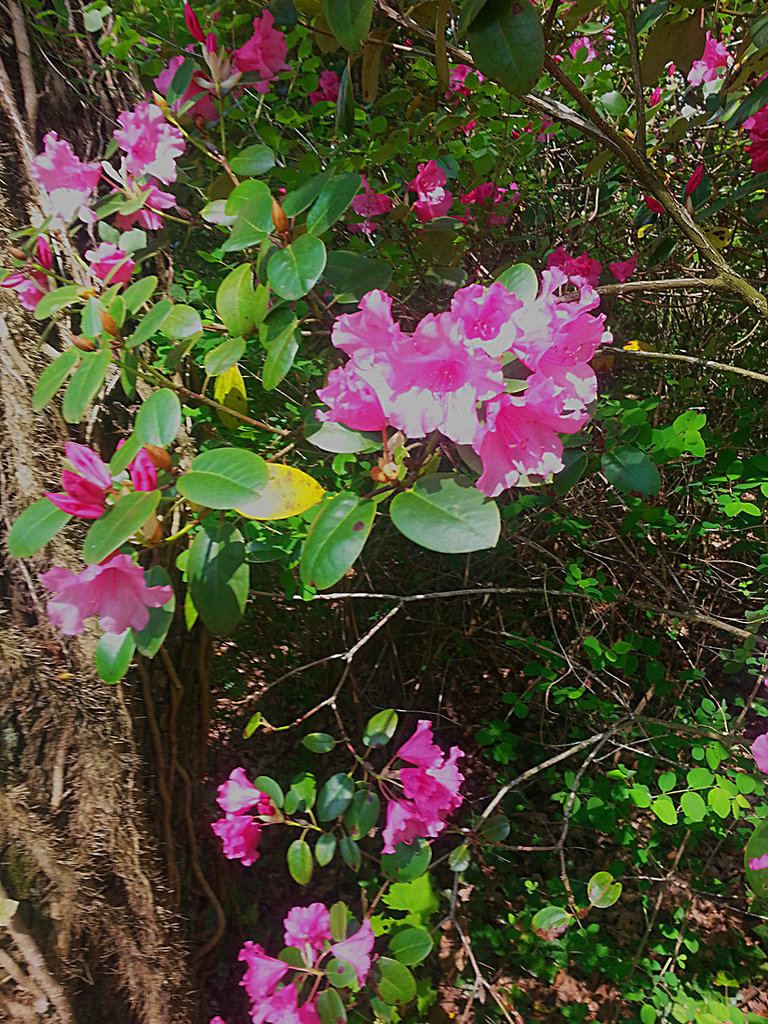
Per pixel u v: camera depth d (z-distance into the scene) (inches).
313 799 28.9
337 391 17.6
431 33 26.2
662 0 30.1
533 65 18.9
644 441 31.2
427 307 40.1
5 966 31.0
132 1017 35.4
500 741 52.5
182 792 37.6
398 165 40.1
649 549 45.6
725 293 27.1
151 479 18.9
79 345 21.2
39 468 31.8
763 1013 45.5
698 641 52.1
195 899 39.2
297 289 19.3
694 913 52.1
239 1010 41.4
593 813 41.0
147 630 20.8
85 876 33.1
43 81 34.8
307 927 27.5
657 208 39.1
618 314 54.2
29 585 32.1
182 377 33.4
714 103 40.6
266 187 21.2
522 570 54.1
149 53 37.0
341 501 18.6
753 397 50.7
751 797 38.3
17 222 32.6
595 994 46.9
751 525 42.1
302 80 36.2
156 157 26.6
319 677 57.5
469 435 16.2
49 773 32.5
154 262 36.7
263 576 43.0
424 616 59.8
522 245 51.5
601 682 41.9
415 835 28.6
